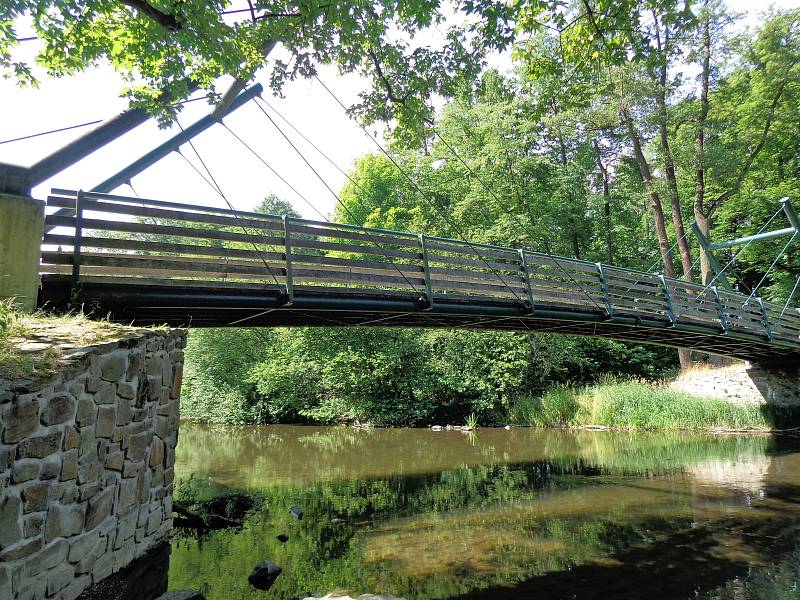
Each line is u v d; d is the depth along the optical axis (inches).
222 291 265.4
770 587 190.2
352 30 283.7
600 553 227.3
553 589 189.0
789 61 775.7
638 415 672.4
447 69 321.1
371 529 261.1
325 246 304.3
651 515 286.5
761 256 952.3
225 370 864.9
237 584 189.0
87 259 231.3
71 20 262.7
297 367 783.1
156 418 200.2
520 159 884.6
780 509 297.4
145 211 248.1
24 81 294.5
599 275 453.4
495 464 445.7
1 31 259.4
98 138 236.7
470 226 933.8
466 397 779.4
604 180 1038.4
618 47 306.0
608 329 509.0
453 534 253.3
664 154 823.7
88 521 152.6
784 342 610.2
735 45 815.7
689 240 1042.7
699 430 644.7
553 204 882.1
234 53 264.4
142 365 187.8
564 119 844.0
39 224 211.9
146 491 191.6
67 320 193.2
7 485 119.7
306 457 480.7
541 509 299.1
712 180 845.8
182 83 272.1
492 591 187.2
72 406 145.2
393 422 764.0
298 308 292.5
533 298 399.5
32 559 127.7
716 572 205.5
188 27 248.5
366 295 319.0
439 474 402.6
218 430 721.6
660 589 189.0
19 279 204.5
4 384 122.3
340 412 784.9
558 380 840.9
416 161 1039.0
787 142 893.2
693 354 933.8
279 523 269.1
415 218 990.4
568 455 490.0
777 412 631.8
